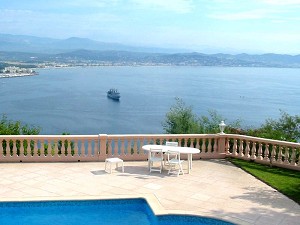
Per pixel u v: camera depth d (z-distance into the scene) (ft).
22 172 41.60
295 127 69.56
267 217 29.99
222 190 36.99
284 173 44.01
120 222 30.78
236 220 29.12
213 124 73.31
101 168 44.11
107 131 241.14
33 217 31.40
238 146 54.39
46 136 46.06
